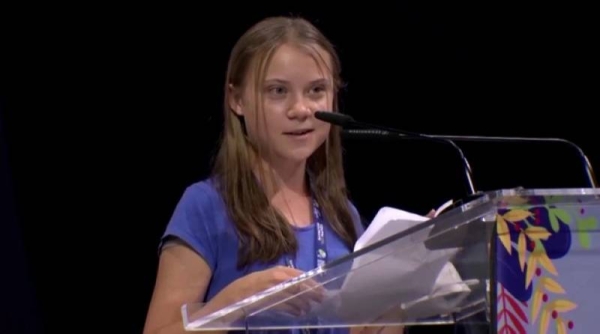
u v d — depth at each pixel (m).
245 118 6.37
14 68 10.13
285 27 6.38
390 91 11.16
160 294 6.02
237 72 6.42
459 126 11.27
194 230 6.11
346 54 11.06
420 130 11.23
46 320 10.30
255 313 4.43
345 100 11.09
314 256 6.27
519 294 4.12
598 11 11.26
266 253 6.05
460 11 11.19
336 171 6.72
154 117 10.53
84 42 10.31
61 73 10.27
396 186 11.13
